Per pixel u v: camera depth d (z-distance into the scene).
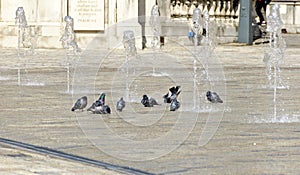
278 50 25.20
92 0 37.25
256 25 47.75
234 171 10.29
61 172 9.92
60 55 33.56
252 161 10.95
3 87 20.75
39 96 18.53
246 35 43.31
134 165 10.53
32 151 11.32
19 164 10.38
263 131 13.58
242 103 17.52
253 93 19.78
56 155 11.05
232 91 20.06
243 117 15.27
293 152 11.62
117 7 37.47
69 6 37.50
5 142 12.07
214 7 44.91
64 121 14.33
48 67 27.25
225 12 45.22
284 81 23.16
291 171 10.32
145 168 10.37
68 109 15.98
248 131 13.57
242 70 26.62
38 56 32.94
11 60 30.86
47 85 21.22
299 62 30.78
